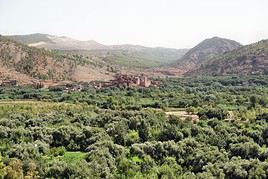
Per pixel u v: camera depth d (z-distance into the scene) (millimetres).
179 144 71438
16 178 57531
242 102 120750
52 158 68875
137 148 69750
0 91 160250
